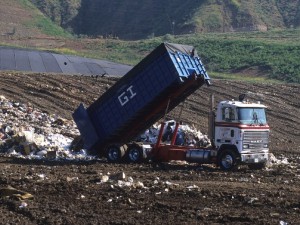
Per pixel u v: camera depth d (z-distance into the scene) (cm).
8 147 7088
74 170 5588
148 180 4969
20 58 14825
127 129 6644
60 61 15312
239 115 5900
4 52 15250
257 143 5991
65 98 10931
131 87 6394
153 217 3569
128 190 4397
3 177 4894
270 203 4000
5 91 10856
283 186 4809
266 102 13488
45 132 7969
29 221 3475
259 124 5997
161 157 6338
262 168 6138
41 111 9750
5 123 8256
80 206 3862
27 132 7350
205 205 3934
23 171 5406
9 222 3422
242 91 14175
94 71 15025
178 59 6259
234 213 3681
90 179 4919
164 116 6662
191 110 11625
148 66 6291
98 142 6644
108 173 5372
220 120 5991
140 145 6400
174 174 5481
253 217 3559
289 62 19238
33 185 4569
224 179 5197
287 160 7369
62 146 7362
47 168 5688
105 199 4081
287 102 13812
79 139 7062
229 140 5925
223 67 19812
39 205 3875
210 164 6388
